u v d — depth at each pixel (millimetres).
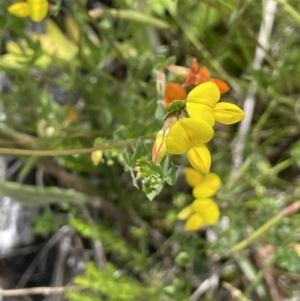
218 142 176
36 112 162
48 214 172
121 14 150
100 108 161
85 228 153
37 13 103
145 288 150
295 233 134
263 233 134
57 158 153
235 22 135
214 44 177
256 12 144
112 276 145
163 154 80
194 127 73
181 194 168
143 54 145
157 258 177
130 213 177
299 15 134
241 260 150
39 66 158
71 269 176
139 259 160
